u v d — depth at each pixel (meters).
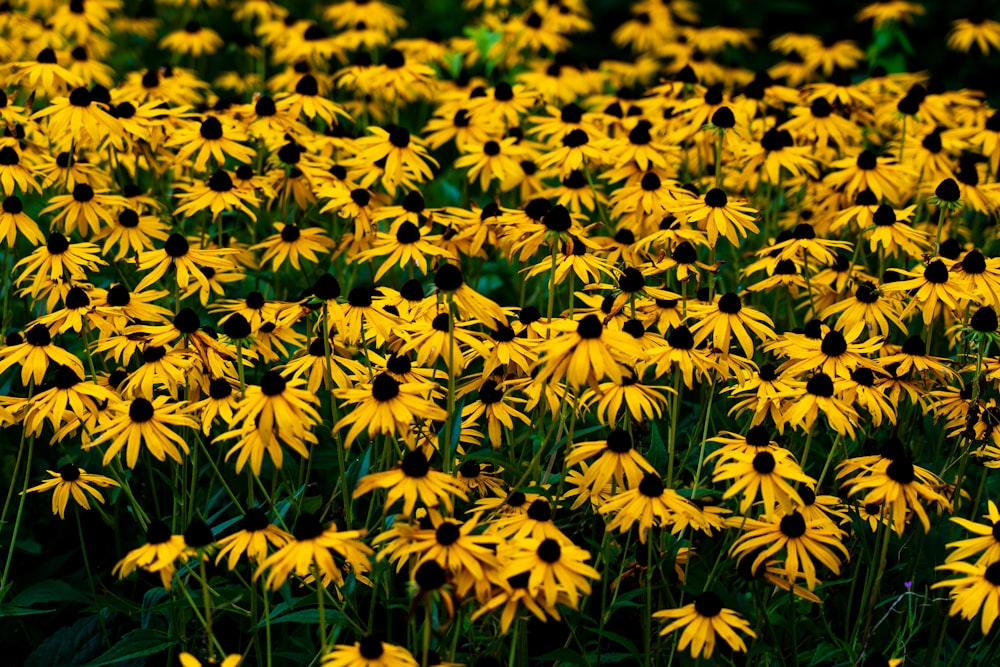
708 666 3.44
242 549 3.04
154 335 3.68
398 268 5.40
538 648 3.84
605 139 5.30
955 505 3.81
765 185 5.79
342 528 3.90
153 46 9.30
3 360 3.62
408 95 6.22
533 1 8.55
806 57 8.25
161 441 3.38
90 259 4.28
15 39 6.86
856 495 3.96
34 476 4.59
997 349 4.66
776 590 3.67
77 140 4.83
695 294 4.41
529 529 3.13
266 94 7.15
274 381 3.23
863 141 6.35
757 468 3.26
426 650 2.80
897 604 3.87
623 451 3.32
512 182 5.47
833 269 4.77
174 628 3.54
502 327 3.73
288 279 5.28
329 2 9.33
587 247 4.24
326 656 2.85
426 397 3.47
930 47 9.77
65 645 3.97
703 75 8.01
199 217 5.37
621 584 3.87
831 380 3.56
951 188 4.56
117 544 4.27
